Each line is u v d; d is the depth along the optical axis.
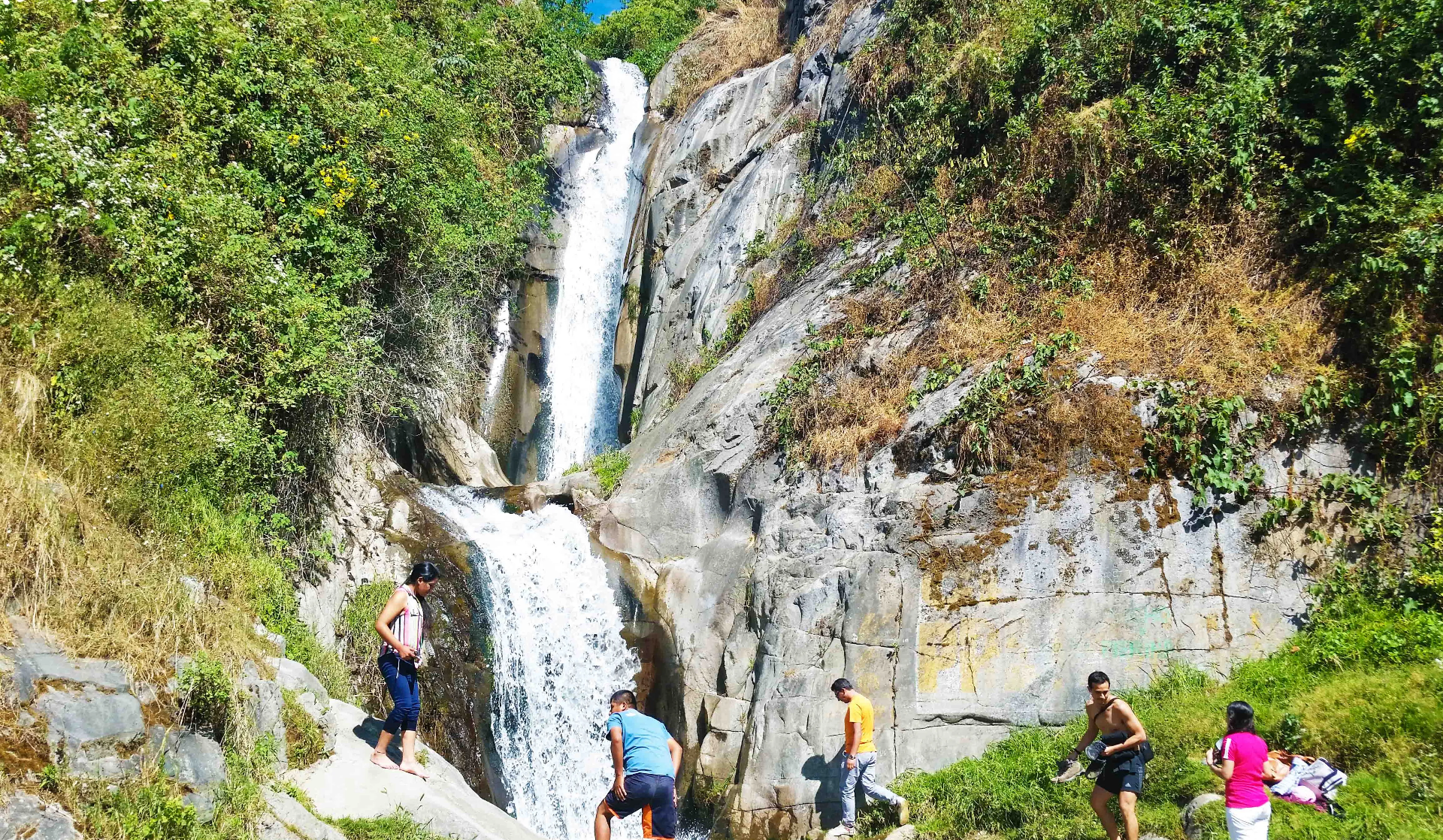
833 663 10.35
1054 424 10.30
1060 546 9.92
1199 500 9.57
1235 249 10.90
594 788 11.66
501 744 10.86
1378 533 9.05
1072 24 13.72
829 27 19.22
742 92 20.58
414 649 8.02
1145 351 10.49
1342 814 6.71
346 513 11.48
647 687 11.98
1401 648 8.22
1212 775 7.66
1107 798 7.13
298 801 7.08
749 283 16.50
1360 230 10.09
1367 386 9.50
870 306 13.23
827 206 16.09
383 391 12.55
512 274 19.08
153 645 6.67
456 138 15.98
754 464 12.48
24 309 7.73
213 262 9.68
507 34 22.12
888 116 16.00
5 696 5.72
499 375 18.45
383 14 16.47
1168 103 11.73
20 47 9.13
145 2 10.53
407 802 7.49
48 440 7.27
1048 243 12.20
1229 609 9.30
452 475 16.05
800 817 9.87
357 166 12.23
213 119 10.84
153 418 8.09
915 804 9.20
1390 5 10.50
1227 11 12.04
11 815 5.28
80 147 8.77
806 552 11.16
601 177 22.28
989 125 14.26
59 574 6.46
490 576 11.70
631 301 20.36
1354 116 10.72
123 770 6.00
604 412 20.25
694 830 10.74
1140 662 9.40
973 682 9.84
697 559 12.38
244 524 9.33
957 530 10.38
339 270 11.74
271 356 10.07
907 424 11.37
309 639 9.53
